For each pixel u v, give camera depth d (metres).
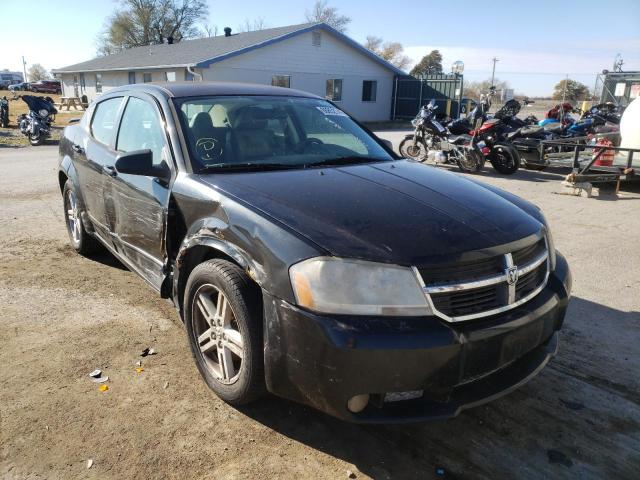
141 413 2.91
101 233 4.58
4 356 3.43
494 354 2.44
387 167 3.55
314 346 2.33
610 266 5.40
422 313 2.33
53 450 2.60
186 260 3.15
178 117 3.54
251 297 2.68
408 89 30.77
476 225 2.67
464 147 11.19
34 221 6.75
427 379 2.31
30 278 4.77
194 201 3.08
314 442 2.74
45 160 12.84
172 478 2.46
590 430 2.88
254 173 3.25
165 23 60.31
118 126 4.22
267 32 28.84
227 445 2.69
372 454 2.67
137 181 3.64
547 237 3.04
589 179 9.03
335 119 4.25
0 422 2.79
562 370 3.46
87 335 3.74
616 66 17.34
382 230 2.51
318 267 2.36
